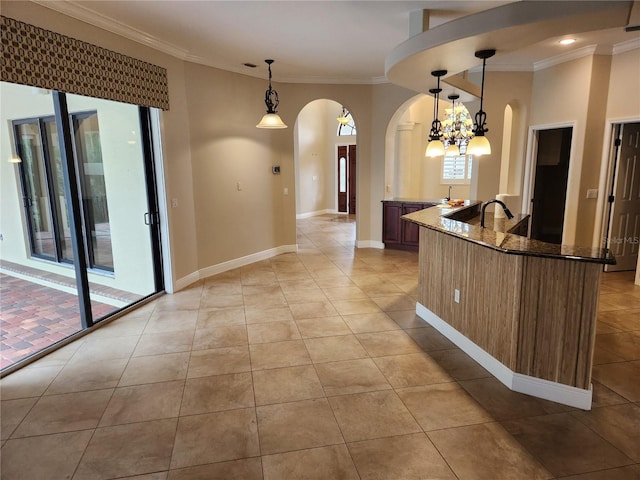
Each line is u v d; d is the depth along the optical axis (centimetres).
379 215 681
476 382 269
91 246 480
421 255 375
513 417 232
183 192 464
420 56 315
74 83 308
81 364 296
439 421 229
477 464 196
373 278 511
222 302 427
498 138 555
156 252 448
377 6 324
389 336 341
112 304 445
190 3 312
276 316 387
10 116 477
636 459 198
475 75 547
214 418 233
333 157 1159
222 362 298
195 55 459
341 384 268
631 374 276
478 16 267
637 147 500
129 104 407
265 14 338
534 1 247
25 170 489
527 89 552
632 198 513
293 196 648
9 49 257
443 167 961
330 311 399
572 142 503
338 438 215
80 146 458
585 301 229
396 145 948
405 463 197
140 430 222
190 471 193
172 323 372
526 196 578
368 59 495
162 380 274
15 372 284
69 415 236
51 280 503
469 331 305
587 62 473
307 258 621
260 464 197
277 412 238
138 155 431
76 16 312
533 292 243
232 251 556
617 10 231
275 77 586
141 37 380
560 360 241
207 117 490
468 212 489
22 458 201
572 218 516
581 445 208
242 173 556
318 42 421
